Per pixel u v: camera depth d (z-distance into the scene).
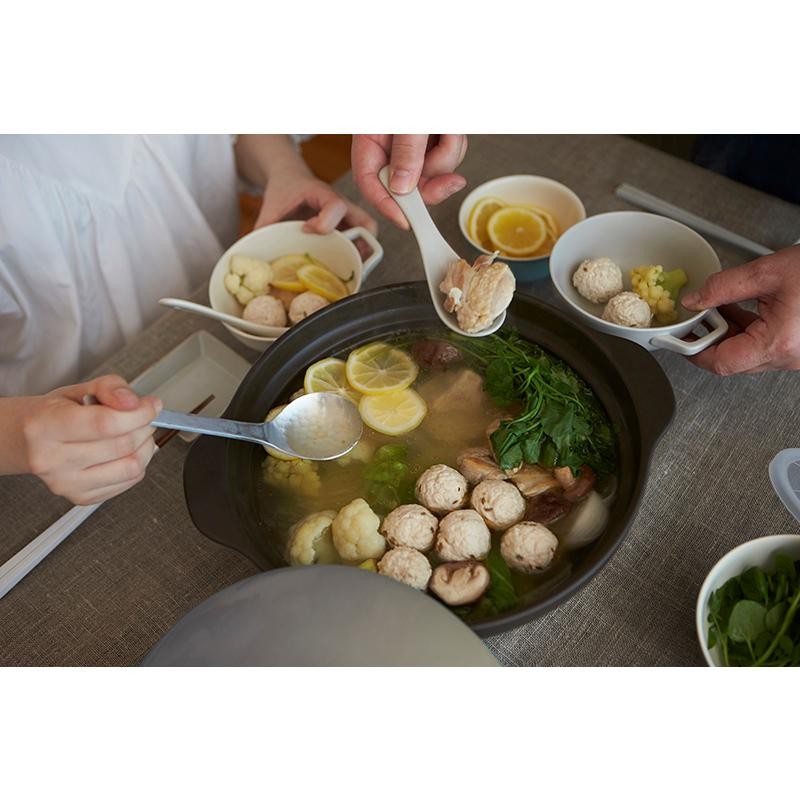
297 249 1.26
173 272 1.55
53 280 1.38
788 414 1.09
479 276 0.97
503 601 0.82
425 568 0.83
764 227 1.32
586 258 1.22
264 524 0.90
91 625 0.96
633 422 0.90
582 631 0.91
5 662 0.93
